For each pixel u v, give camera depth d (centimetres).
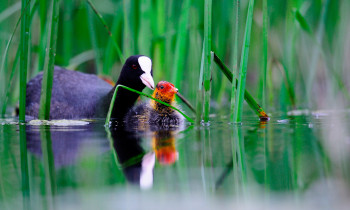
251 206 372
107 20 1597
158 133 784
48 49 920
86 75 1391
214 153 586
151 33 1330
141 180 452
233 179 460
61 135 771
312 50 1511
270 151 595
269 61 1381
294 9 1133
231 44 1412
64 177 468
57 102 1228
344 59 1559
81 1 1481
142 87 1178
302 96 1495
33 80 1334
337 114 1116
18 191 423
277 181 451
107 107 1199
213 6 1321
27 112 1255
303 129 812
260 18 1417
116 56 1558
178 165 519
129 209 364
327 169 494
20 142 692
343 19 1408
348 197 394
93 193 411
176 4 1344
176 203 380
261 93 1051
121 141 688
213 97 1488
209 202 381
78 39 1689
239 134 754
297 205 375
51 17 888
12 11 1293
